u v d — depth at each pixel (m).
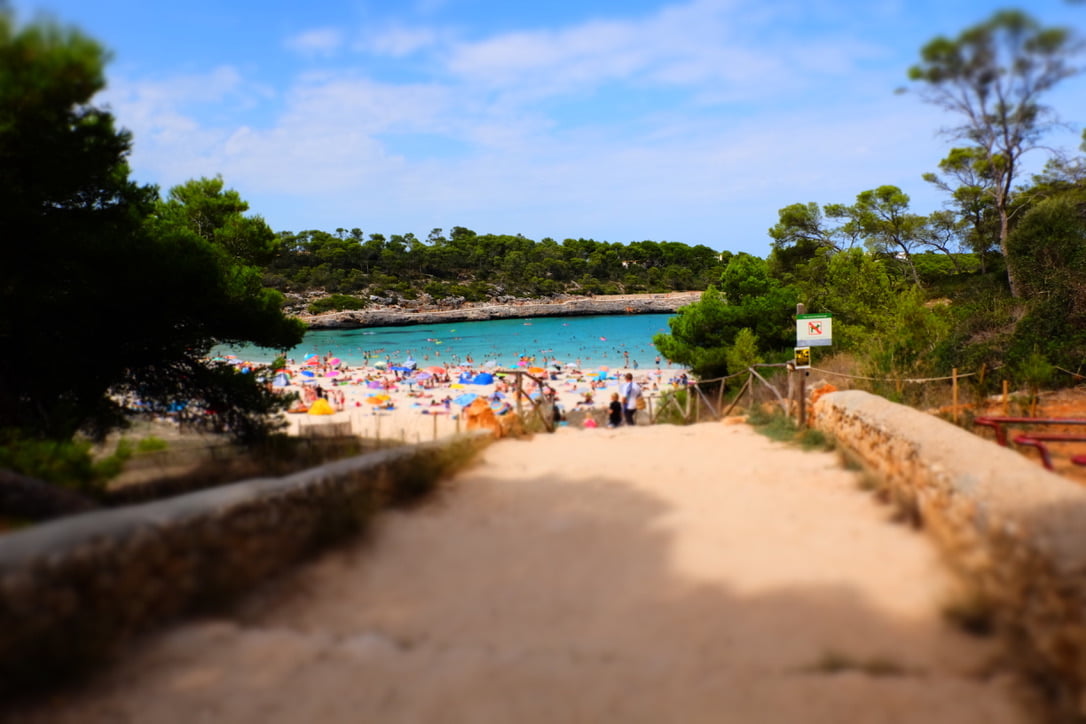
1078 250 14.65
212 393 12.55
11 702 3.19
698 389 18.59
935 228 42.69
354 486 6.51
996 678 3.37
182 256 11.80
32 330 10.79
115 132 10.53
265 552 5.10
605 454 10.27
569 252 183.75
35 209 10.20
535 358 68.62
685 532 5.95
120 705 3.26
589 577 5.08
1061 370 12.30
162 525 4.17
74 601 3.51
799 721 3.03
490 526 6.40
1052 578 3.33
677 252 185.38
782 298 26.55
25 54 8.75
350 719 3.15
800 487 7.43
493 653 3.83
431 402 36.97
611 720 3.08
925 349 16.19
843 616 4.20
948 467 5.56
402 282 148.00
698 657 3.75
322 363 62.72
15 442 7.28
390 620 4.45
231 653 3.77
